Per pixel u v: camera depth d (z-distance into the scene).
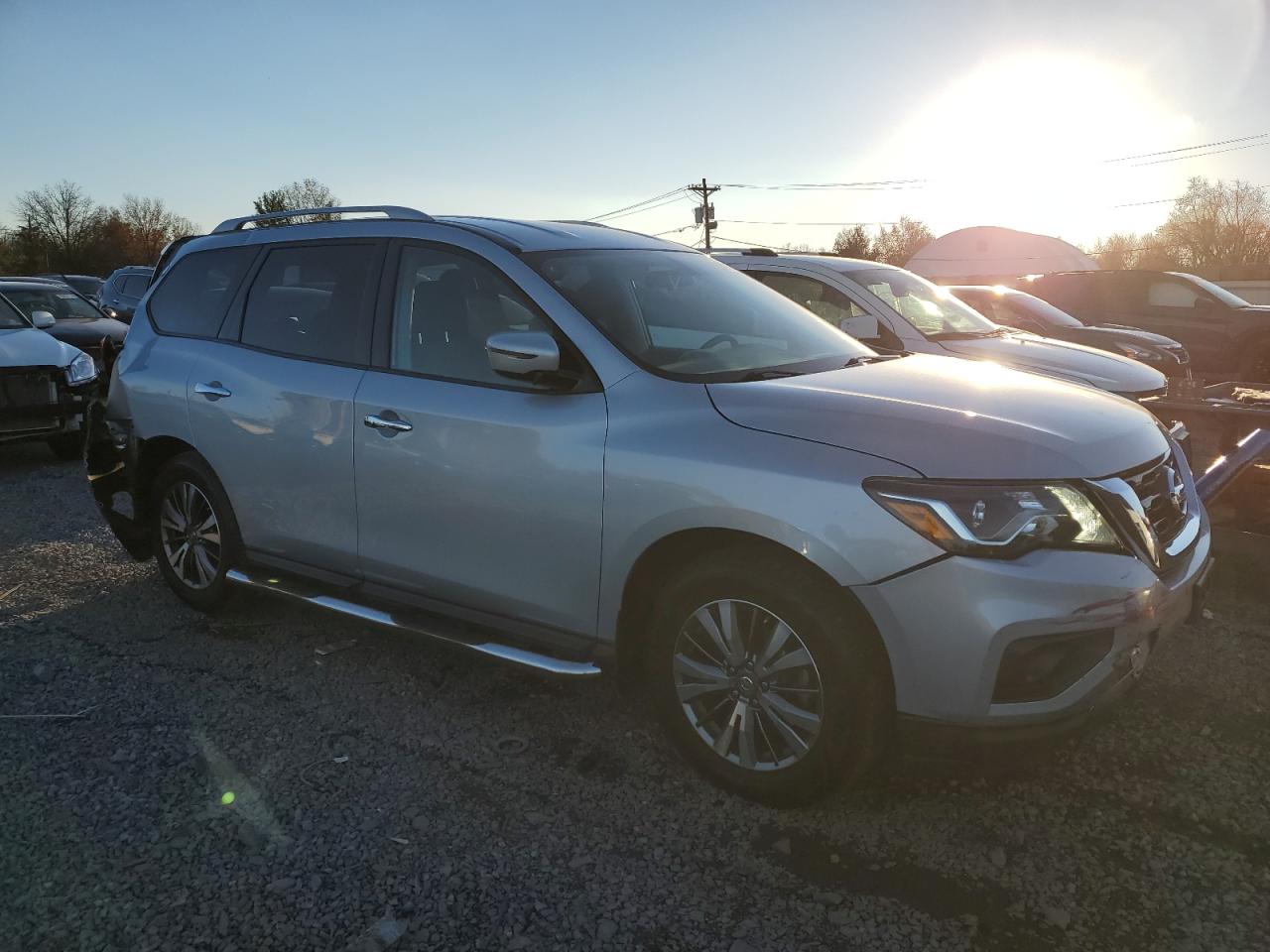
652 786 2.94
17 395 7.77
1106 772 2.99
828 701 2.55
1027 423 2.66
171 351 4.33
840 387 2.94
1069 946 2.25
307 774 3.04
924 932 2.30
